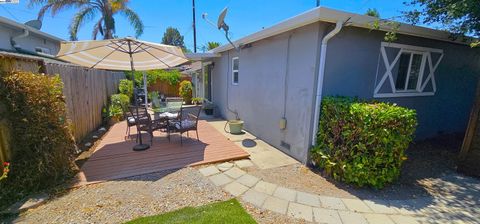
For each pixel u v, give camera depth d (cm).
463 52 551
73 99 465
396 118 301
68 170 326
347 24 340
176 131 488
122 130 593
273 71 488
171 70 1623
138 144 475
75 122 471
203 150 446
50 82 305
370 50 406
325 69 372
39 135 286
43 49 772
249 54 592
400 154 315
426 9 361
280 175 352
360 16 339
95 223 226
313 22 353
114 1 1292
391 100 464
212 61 904
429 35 423
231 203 268
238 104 684
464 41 450
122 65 494
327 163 342
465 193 313
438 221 249
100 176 329
